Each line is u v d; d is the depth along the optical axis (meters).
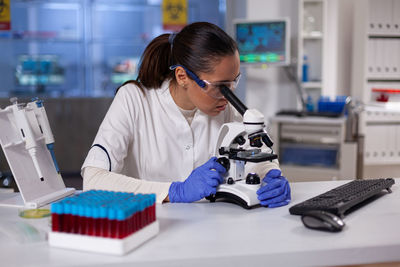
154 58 1.66
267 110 4.54
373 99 2.29
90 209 0.96
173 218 1.19
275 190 1.30
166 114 1.70
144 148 1.71
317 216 1.08
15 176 1.33
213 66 1.34
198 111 1.73
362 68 4.07
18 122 1.38
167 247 0.98
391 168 4.26
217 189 1.35
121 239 0.94
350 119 3.54
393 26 3.98
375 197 1.42
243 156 1.30
